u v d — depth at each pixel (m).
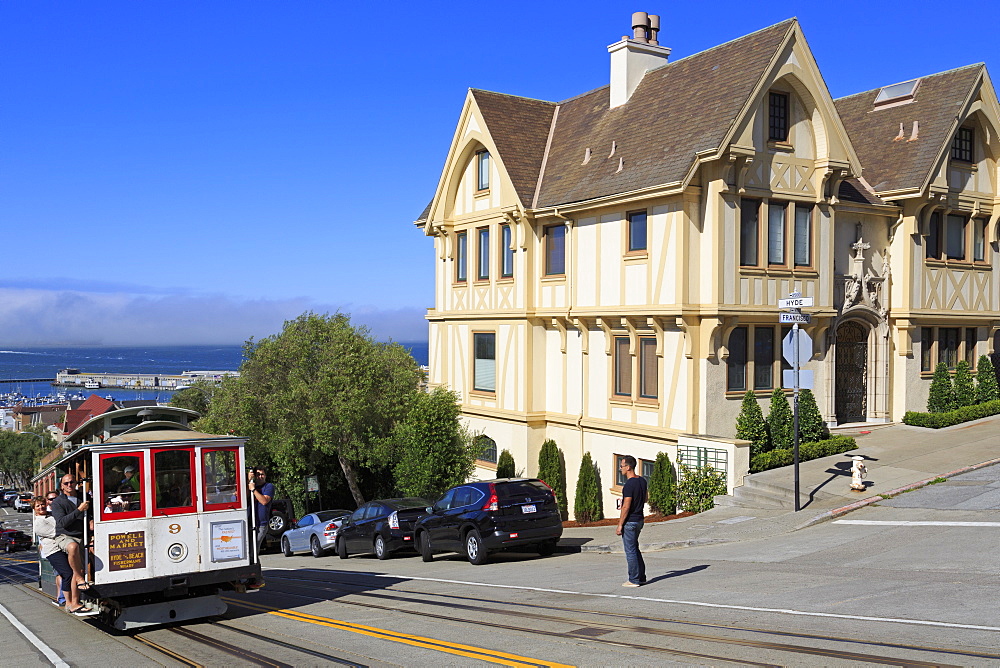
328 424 27.44
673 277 21.61
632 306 23.00
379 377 28.30
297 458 28.42
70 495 11.52
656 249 22.20
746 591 11.17
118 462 11.09
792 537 15.55
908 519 15.62
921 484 18.12
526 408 27.03
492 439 28.83
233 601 13.81
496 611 10.97
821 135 22.56
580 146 26.56
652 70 26.33
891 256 25.77
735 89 21.53
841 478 19.25
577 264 25.27
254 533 11.91
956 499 16.62
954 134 25.67
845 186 25.25
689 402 21.61
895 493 17.67
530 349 27.06
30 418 149.75
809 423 21.84
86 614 11.17
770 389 22.58
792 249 22.45
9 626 12.77
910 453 21.23
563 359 26.47
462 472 26.80
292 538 26.36
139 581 11.03
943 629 8.46
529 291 27.00
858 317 24.94
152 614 11.63
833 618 9.22
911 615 9.18
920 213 25.59
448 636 9.53
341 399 27.28
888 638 8.16
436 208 30.84
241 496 11.83
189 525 11.40
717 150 20.38
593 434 25.30
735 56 22.66
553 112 29.92
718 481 19.97
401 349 29.94
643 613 10.12
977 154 26.91
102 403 98.06
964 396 25.88
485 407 29.05
